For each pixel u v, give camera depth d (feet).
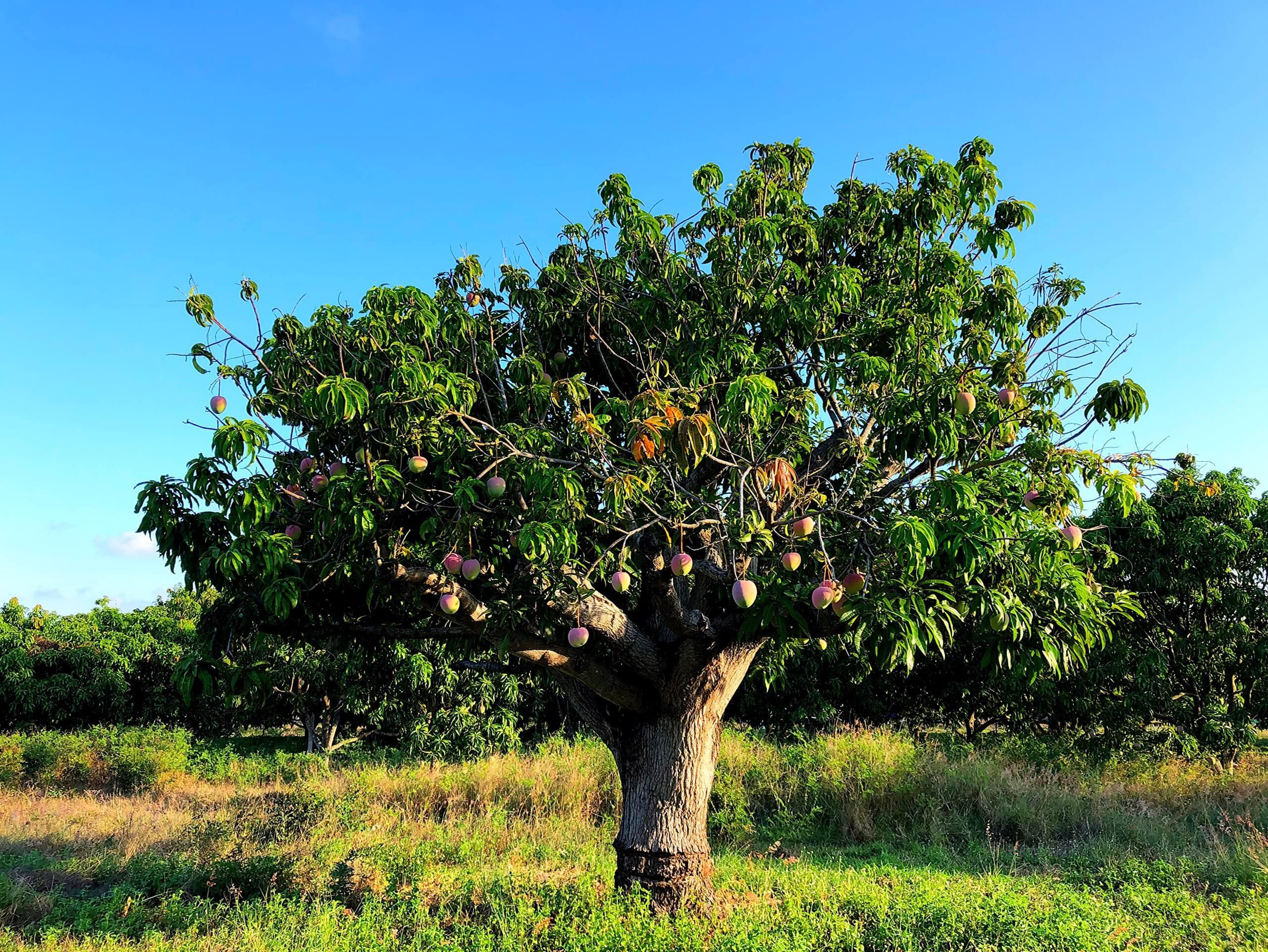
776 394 15.61
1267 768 35.50
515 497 15.26
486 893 20.45
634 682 19.02
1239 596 34.83
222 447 13.46
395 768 43.83
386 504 15.07
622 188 19.20
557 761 38.27
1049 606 14.53
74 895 23.32
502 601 15.75
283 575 15.14
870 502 15.34
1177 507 36.81
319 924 18.06
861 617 12.45
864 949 16.08
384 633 17.80
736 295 17.51
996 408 14.53
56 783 45.32
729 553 15.75
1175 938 16.87
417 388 14.65
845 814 32.63
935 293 17.42
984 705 47.21
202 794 43.98
